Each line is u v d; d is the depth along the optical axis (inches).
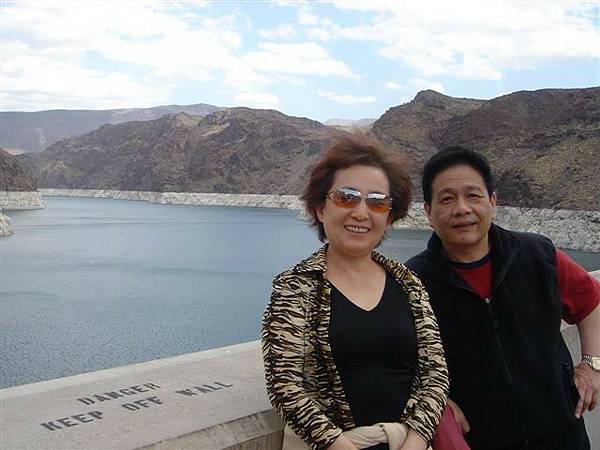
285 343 83.1
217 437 91.3
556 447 111.4
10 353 1141.1
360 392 83.8
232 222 5625.0
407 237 3449.8
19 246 3484.3
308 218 101.4
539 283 110.7
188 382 113.0
